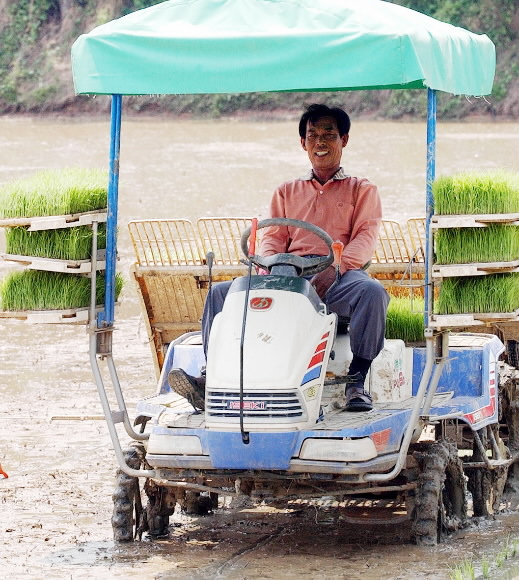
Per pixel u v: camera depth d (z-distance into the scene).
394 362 8.23
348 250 8.27
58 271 7.71
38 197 7.71
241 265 10.56
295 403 7.21
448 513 8.23
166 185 30.02
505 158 36.25
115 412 7.99
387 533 8.12
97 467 9.84
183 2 7.85
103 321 7.96
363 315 7.82
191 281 10.57
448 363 8.66
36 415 11.52
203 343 7.99
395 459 7.52
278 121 57.66
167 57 7.52
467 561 7.34
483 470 8.62
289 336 7.37
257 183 30.33
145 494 8.34
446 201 7.45
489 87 8.94
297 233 8.62
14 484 9.34
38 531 8.19
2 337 15.33
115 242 7.96
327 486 7.54
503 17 62.22
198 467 7.36
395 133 48.50
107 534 8.14
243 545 7.93
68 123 58.72
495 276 7.52
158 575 7.23
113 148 7.89
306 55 7.28
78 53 7.69
